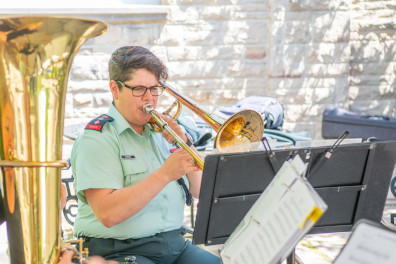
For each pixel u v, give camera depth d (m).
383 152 4.55
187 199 5.10
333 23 13.30
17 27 3.06
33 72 3.21
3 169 3.35
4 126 3.32
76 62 12.45
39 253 3.40
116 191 4.42
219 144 4.81
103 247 4.70
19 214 3.38
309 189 2.98
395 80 14.48
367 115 13.22
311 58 13.36
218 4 12.96
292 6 13.05
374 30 14.27
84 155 4.55
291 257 4.43
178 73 13.06
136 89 4.64
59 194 3.46
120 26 12.54
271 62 13.23
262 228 3.19
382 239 2.90
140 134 4.94
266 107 10.13
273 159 4.21
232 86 13.34
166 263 4.90
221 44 13.14
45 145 3.32
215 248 6.46
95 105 12.72
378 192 4.73
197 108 5.08
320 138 13.67
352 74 14.41
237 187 4.26
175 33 12.88
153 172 4.44
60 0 12.30
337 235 8.38
